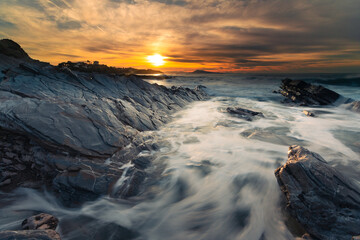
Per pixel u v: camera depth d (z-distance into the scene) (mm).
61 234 3717
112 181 5016
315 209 3854
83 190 4629
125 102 10492
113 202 4625
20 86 8445
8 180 4805
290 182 4488
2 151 5324
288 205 4250
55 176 5023
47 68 11414
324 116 14453
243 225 4156
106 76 13930
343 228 3555
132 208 4598
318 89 20625
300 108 18125
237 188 5359
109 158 6180
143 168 6199
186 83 52688
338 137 9383
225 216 4426
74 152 5637
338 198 3865
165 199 4953
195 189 5355
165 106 15008
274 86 42625
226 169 6285
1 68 11531
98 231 3910
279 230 3953
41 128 5582
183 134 9656
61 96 8609
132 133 7977
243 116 13523
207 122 12172
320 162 4695
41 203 4441
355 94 26422
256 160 6816
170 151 7602
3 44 13922
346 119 13391
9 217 3914
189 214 4512
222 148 7965
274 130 10680
